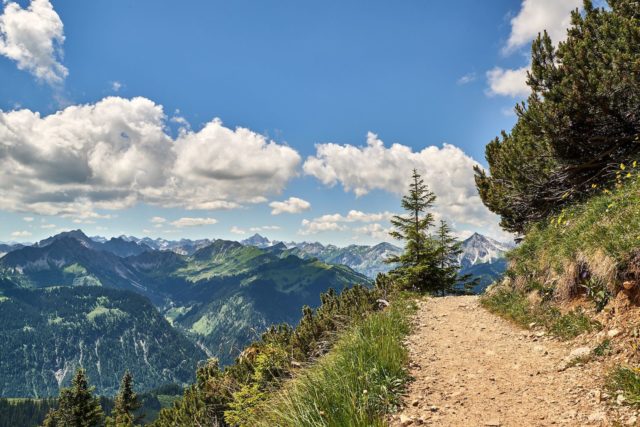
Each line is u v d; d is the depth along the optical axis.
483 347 9.58
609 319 7.96
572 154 13.44
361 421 5.08
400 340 9.79
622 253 8.12
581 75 11.97
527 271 13.51
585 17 13.51
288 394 6.09
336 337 9.27
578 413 5.32
